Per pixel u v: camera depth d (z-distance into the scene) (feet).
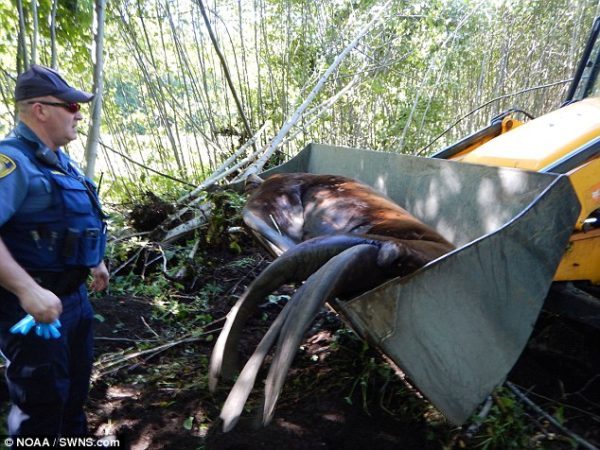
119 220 19.65
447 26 32.45
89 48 20.70
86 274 8.07
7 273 6.67
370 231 10.23
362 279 8.54
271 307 14.33
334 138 30.71
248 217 12.55
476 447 8.87
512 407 9.22
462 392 7.88
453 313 7.82
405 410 9.77
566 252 9.93
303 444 9.09
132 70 27.61
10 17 18.04
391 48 30.76
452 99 33.83
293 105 27.55
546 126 11.86
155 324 13.80
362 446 9.07
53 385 7.56
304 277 9.06
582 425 9.45
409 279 7.61
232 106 30.45
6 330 7.39
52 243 7.49
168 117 26.86
